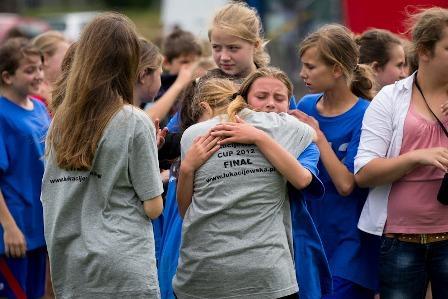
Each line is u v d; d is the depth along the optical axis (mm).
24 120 13227
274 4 35531
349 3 19391
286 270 9219
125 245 8922
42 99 14500
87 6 110750
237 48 11711
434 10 10398
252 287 9117
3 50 13164
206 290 9289
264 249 9125
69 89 9062
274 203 9297
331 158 10844
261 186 9195
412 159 10062
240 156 9242
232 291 9148
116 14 9375
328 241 11164
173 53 15219
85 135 8953
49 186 9266
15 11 96688
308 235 9711
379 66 12594
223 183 9195
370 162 10438
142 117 9086
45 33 15133
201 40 16344
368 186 10625
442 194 10109
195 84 11281
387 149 10609
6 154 13016
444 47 10148
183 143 9664
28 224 13250
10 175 13133
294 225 9656
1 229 13078
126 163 8969
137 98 12102
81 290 9062
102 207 9031
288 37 35625
